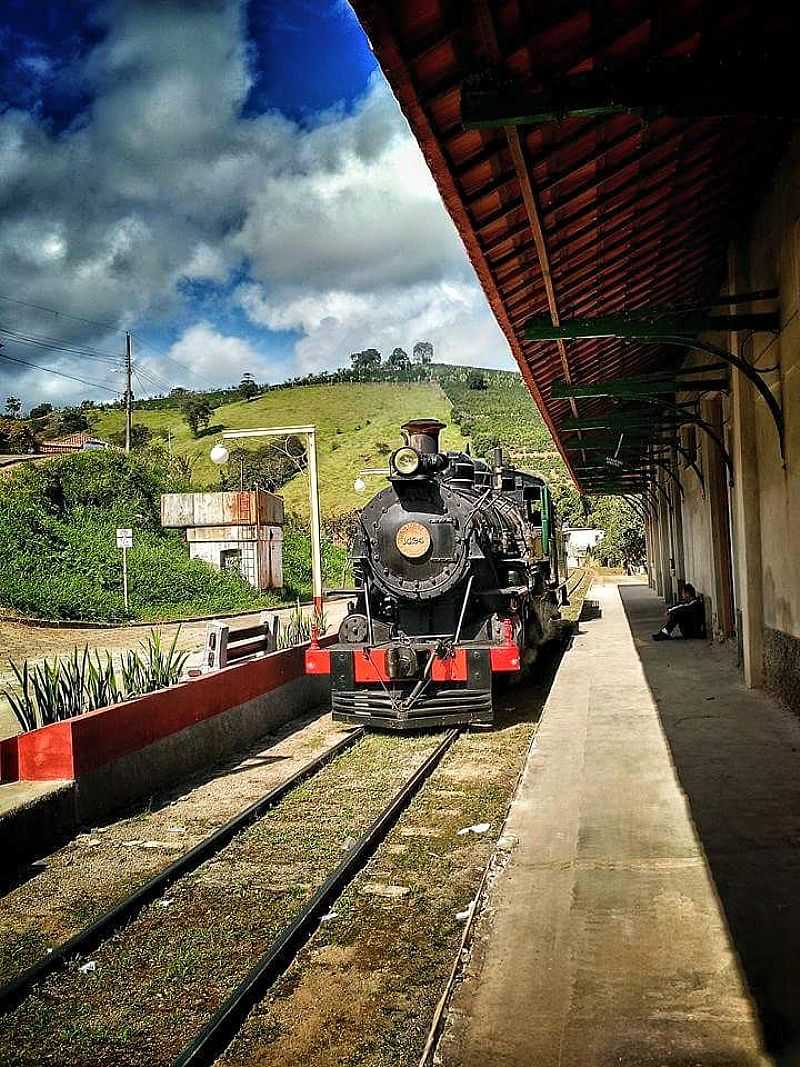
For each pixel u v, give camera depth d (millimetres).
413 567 10812
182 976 4781
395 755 9461
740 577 10297
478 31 4129
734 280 9156
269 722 11312
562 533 25328
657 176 6715
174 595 29031
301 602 34125
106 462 36938
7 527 27891
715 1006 3508
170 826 7500
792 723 8125
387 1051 3955
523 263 7395
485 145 5289
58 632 22297
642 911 4402
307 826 7219
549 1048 3307
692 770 6770
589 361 12211
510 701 12305
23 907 5898
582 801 6172
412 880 5957
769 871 4789
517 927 4340
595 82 4391
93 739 7730
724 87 4355
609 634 16891
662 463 20453
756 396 9523
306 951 5004
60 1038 4246
